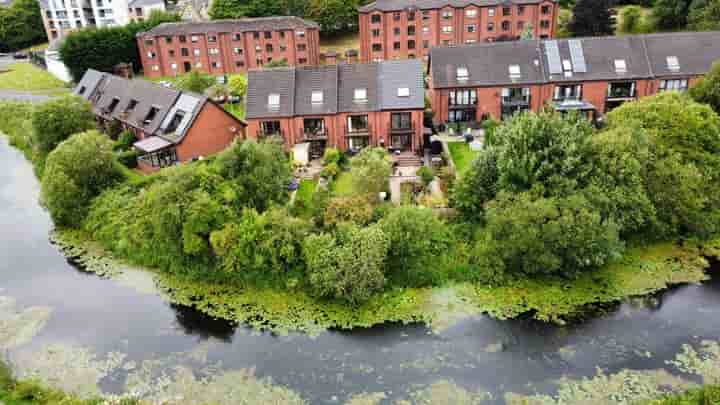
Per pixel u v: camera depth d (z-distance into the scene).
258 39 103.25
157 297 46.12
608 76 69.62
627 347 38.44
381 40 102.25
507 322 41.44
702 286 44.56
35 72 115.12
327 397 35.22
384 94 64.31
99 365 38.47
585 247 43.97
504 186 47.25
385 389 35.72
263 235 45.84
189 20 128.88
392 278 45.81
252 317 43.12
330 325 41.91
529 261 44.66
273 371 37.53
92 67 105.25
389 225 45.62
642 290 44.41
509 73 70.44
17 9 139.62
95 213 56.06
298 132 64.88
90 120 72.31
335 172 59.50
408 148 65.62
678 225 50.97
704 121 50.97
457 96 71.19
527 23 99.31
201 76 89.00
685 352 37.69
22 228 58.25
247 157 49.81
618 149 47.81
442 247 47.16
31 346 40.62
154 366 38.28
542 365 37.22
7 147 81.06
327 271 42.91
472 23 100.12
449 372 36.97
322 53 113.62
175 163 64.31
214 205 46.66
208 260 47.84
